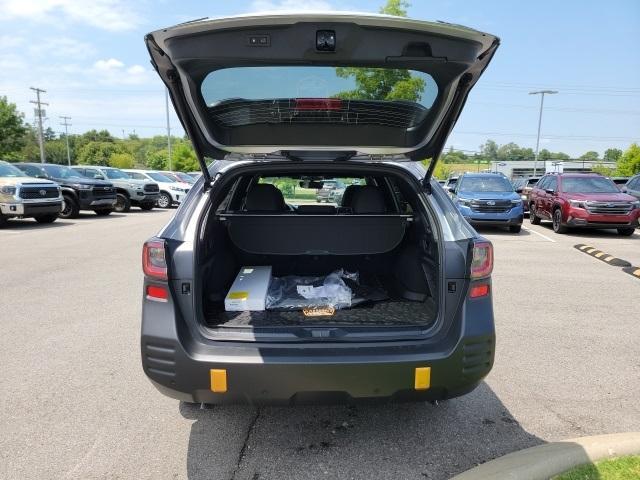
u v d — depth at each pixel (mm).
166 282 2494
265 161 3098
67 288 6555
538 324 5133
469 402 3410
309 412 3266
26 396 3447
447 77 2348
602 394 3531
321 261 3760
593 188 14039
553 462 2543
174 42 2098
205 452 2799
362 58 2145
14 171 14680
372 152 2898
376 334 2520
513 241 11844
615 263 8594
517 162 74500
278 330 2527
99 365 3990
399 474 2598
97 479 2543
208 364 2385
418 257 3086
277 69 2289
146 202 21375
